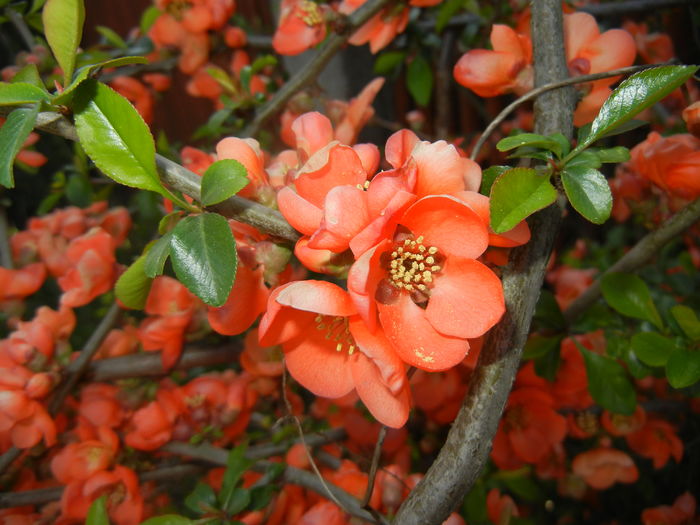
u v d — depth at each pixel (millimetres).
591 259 534
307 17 301
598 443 355
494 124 181
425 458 351
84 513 274
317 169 143
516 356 152
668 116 386
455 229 136
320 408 363
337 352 158
